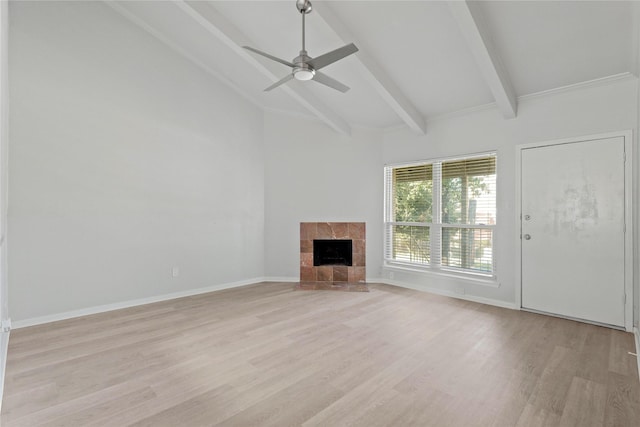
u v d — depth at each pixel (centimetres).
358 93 431
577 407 190
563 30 279
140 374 228
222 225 483
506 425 174
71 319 343
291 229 530
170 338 292
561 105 347
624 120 311
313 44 354
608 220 320
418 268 479
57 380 220
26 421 177
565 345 277
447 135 442
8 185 308
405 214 498
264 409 189
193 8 327
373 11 301
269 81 456
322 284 508
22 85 318
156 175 414
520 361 247
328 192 523
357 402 195
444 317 350
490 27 290
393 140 505
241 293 455
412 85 395
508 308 384
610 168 319
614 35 272
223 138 484
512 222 384
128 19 392
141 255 401
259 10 332
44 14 332
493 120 398
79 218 354
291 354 260
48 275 334
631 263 307
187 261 445
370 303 404
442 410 187
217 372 231
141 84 402
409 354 259
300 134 530
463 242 434
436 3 278
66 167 345
